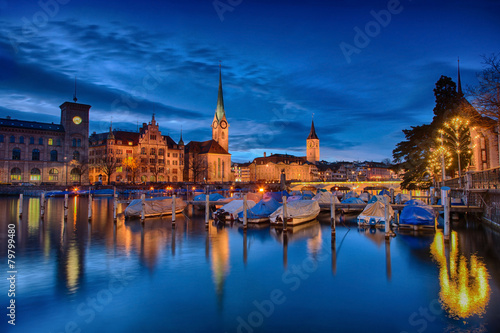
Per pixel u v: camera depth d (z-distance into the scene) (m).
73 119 129.75
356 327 13.97
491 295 17.09
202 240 31.56
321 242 30.47
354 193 82.38
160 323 14.39
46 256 25.41
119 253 26.39
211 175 177.00
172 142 170.75
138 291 17.95
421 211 37.50
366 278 19.97
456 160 70.38
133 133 159.38
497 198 34.62
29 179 120.75
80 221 44.56
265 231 36.56
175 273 21.09
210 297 17.17
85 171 130.38
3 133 117.38
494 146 55.50
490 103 34.38
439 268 21.84
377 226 38.88
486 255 25.03
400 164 86.69
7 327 13.99
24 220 45.56
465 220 43.75
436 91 75.25
